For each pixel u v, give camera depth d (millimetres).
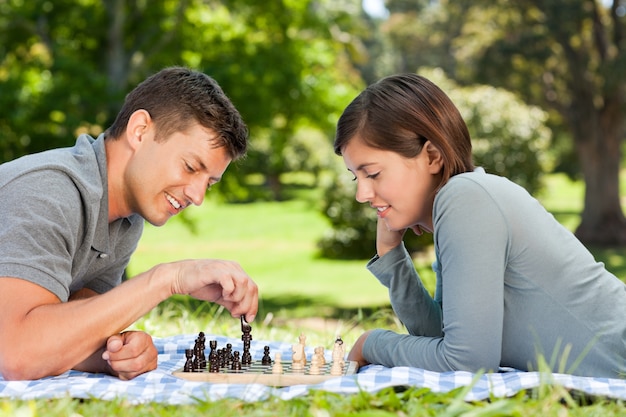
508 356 2723
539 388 2244
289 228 29531
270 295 16922
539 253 2607
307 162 41500
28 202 2520
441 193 2633
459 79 34906
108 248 2916
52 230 2527
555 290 2619
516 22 25250
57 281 2508
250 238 27312
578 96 24641
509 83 25172
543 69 24797
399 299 3047
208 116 2707
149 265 21422
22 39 14531
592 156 24922
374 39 53094
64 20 14000
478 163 22156
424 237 17844
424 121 2672
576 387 2311
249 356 2863
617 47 24094
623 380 2482
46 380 2453
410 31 37656
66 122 12672
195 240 27188
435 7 37812
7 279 2432
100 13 14086
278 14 14891
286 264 21469
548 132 26984
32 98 12617
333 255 22250
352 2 19219
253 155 15273
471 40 27828
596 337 2590
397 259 3029
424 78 2781
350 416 2045
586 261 2689
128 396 2270
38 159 2654
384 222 3010
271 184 39938
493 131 22375
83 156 2764
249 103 13938
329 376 2584
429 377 2465
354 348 2961
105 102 12898
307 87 14414
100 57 14336
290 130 15641
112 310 2461
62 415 2104
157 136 2723
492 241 2553
